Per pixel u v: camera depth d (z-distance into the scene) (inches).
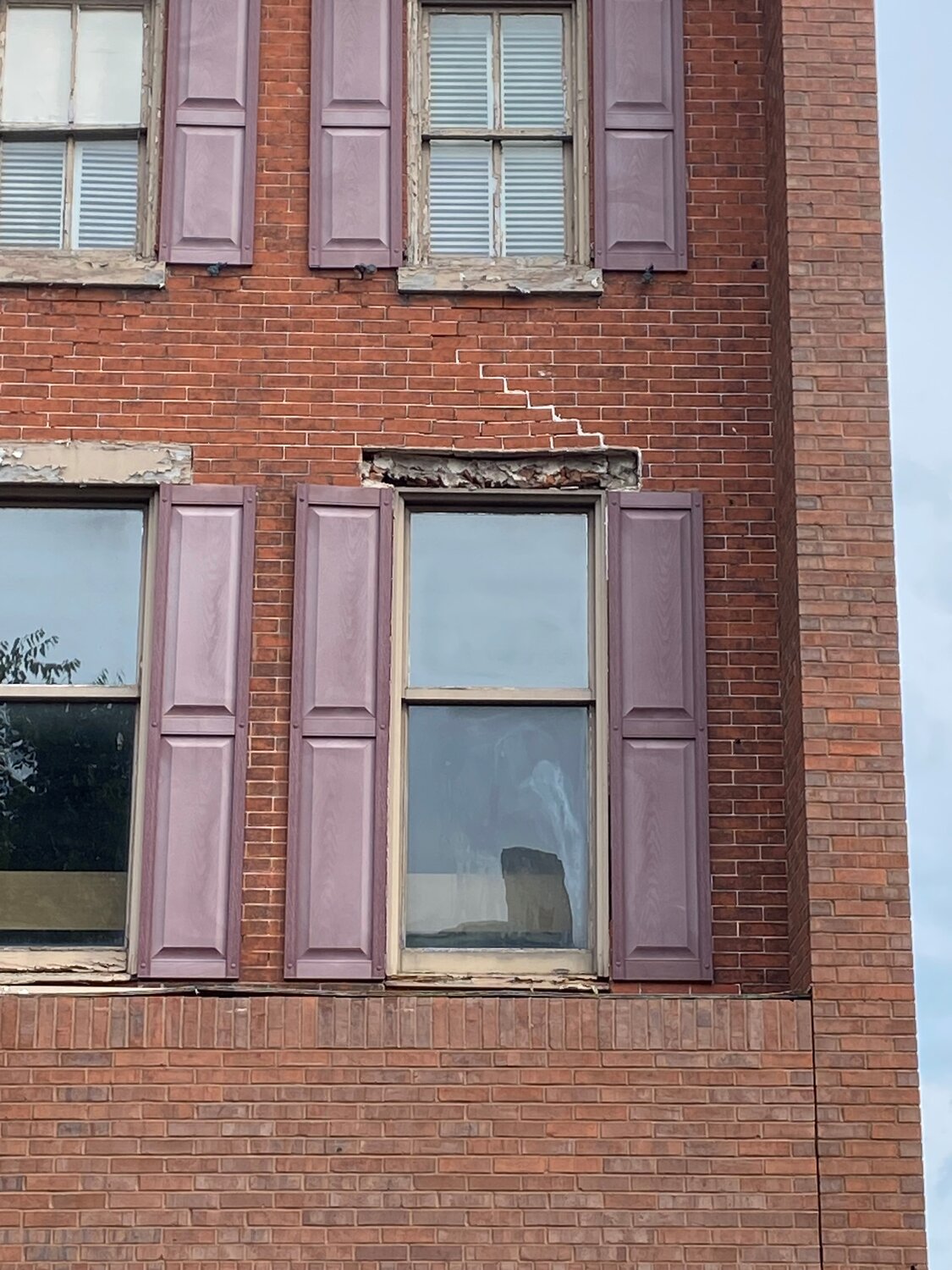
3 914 453.7
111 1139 420.5
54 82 507.5
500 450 476.1
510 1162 421.1
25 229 498.3
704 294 488.4
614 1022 428.1
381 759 454.9
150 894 444.8
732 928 449.1
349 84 498.3
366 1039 426.6
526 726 470.6
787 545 462.0
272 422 476.1
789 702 455.5
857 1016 426.3
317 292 484.7
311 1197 418.6
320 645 460.4
